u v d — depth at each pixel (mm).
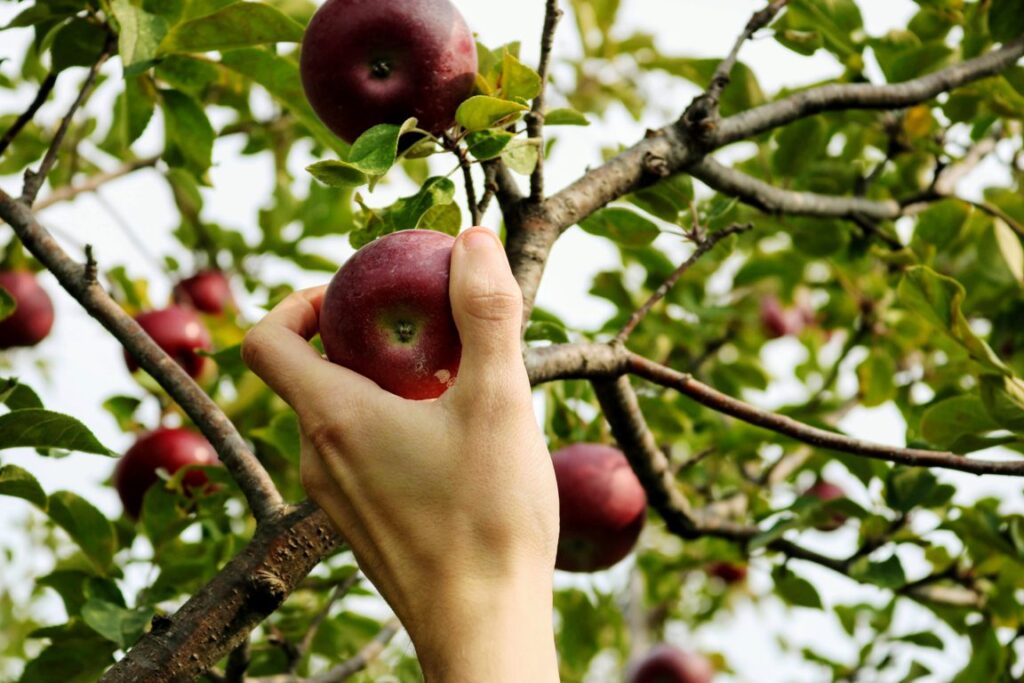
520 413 717
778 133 1325
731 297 1760
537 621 706
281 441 1202
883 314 1618
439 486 711
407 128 830
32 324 1521
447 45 856
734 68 1244
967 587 1264
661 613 2316
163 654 788
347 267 766
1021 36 1177
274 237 1692
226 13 955
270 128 1573
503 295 718
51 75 969
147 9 979
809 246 1348
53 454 891
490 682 691
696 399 921
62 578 1084
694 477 1558
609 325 1607
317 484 730
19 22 994
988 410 953
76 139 1442
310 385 732
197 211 1605
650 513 1661
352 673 1117
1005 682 1296
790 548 1241
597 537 1133
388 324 754
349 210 1690
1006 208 1484
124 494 1326
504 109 829
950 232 1334
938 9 1250
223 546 1127
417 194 835
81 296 889
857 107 1085
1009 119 1273
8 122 1526
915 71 1220
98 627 993
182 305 1573
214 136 1117
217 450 854
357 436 719
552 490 720
